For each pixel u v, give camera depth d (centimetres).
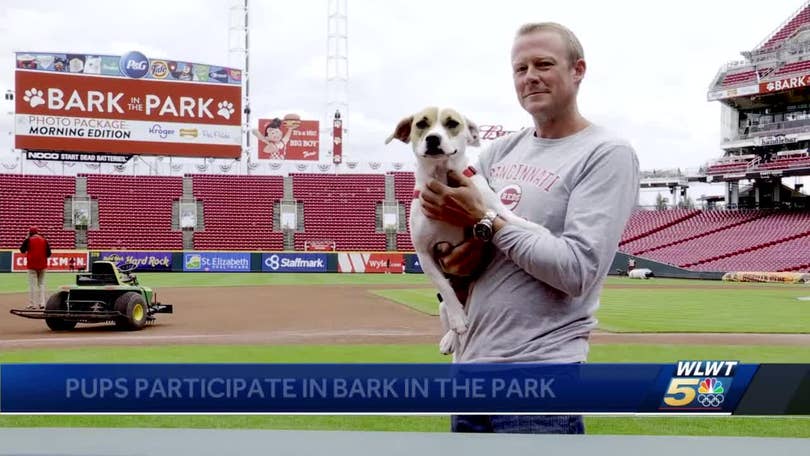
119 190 4581
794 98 4638
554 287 263
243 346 1041
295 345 1059
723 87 4669
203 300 2012
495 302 279
